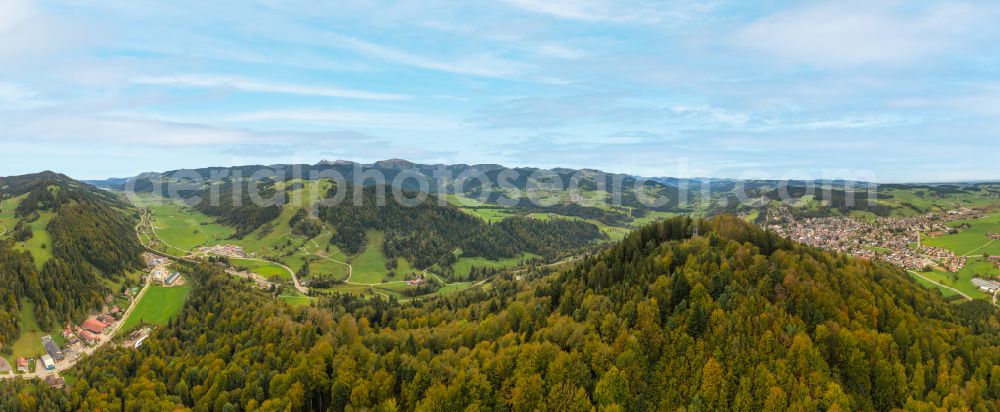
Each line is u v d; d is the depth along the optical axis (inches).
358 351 6254.9
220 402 6067.9
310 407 6028.5
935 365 5423.2
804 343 5059.1
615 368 5103.3
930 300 6781.5
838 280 5994.1
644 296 5890.8
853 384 5093.5
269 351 6766.7
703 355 5177.2
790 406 4768.7
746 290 5600.4
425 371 5649.6
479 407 5285.4
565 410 5088.6
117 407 6432.1
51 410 6688.0
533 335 5944.9
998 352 5708.7
